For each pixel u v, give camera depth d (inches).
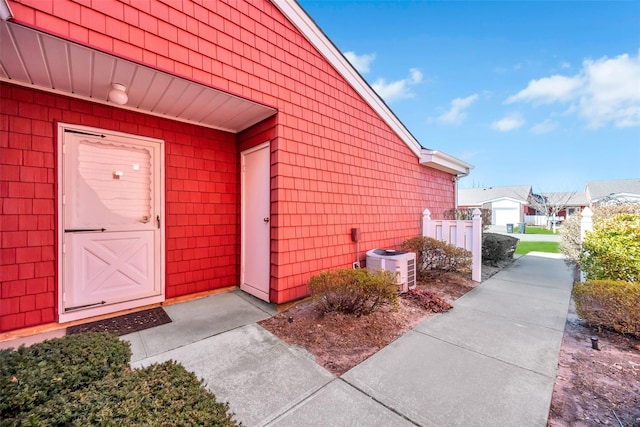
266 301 149.3
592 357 99.6
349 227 187.2
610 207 280.7
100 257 127.4
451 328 124.2
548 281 208.1
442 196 325.4
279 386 81.4
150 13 101.0
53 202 115.2
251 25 133.3
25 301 109.3
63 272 117.6
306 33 159.5
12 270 106.7
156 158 144.3
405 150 255.8
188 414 44.4
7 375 49.3
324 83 172.2
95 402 45.0
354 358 97.8
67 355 57.8
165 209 146.8
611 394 78.9
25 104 109.6
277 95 143.1
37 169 111.9
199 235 159.5
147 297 140.5
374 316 133.9
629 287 117.0
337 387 81.4
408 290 171.0
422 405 74.0
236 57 126.6
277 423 67.2
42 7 79.1
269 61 140.3
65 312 117.9
